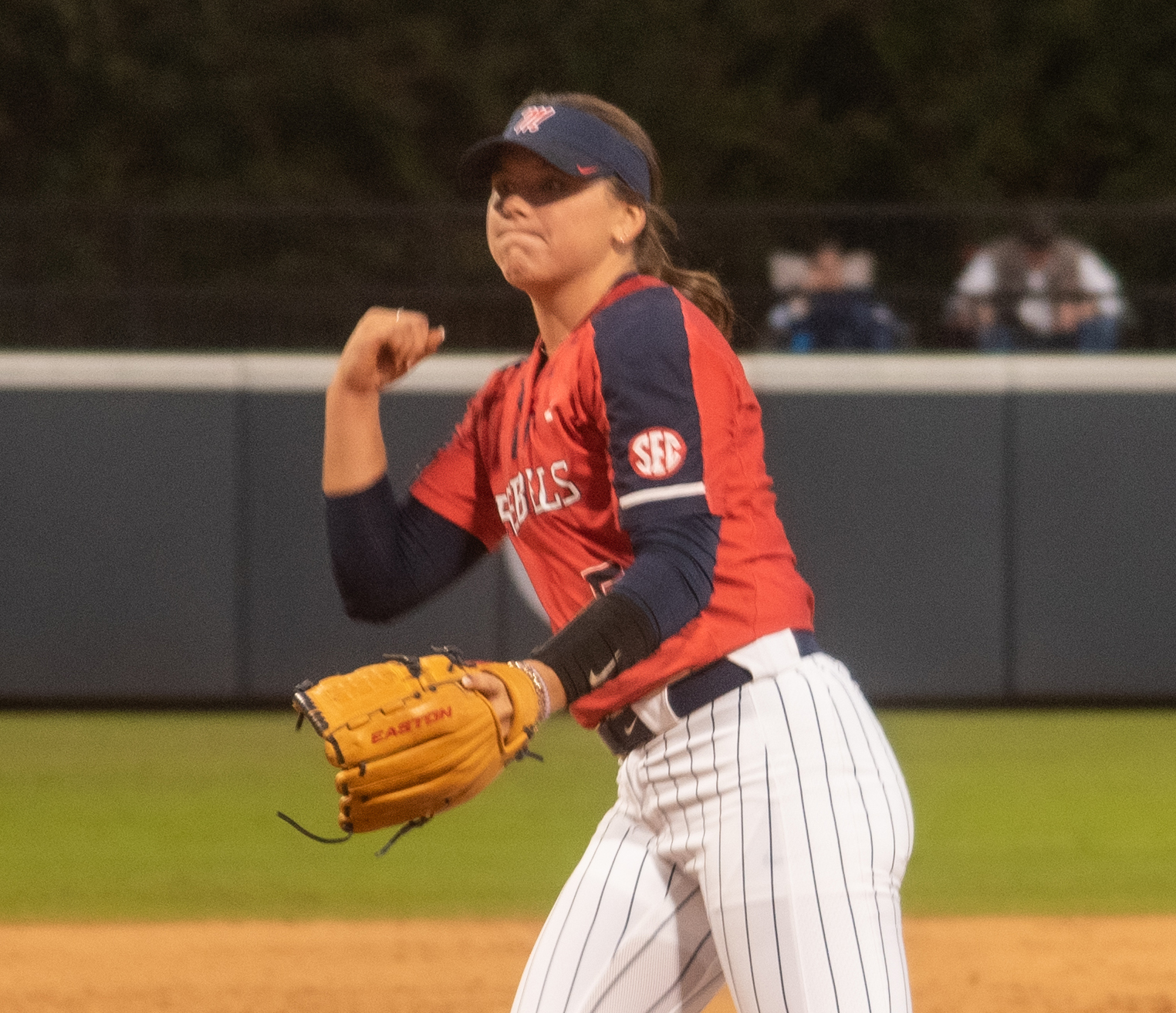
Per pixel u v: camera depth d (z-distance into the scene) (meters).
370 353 9.27
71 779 27.36
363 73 79.69
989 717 33.41
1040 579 33.50
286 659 33.03
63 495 32.84
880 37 85.31
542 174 8.54
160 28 79.12
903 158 83.75
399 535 9.71
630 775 8.84
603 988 8.73
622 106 83.06
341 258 39.19
